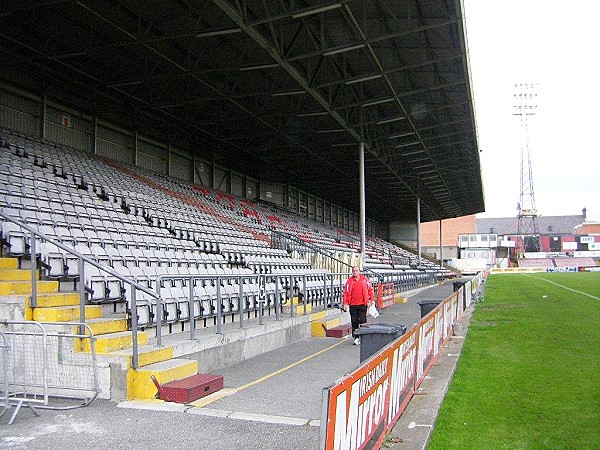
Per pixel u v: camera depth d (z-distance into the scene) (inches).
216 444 202.2
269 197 1501.0
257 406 259.9
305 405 262.2
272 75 765.9
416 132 1000.2
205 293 435.8
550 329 543.5
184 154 1074.7
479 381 323.3
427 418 231.3
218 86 785.6
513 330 540.4
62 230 409.7
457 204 2234.3
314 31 626.5
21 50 637.3
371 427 170.1
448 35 637.9
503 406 272.2
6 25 580.4
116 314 355.6
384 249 1930.4
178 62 697.6
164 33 617.3
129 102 836.6
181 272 471.8
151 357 285.7
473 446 215.8
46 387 247.1
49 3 488.7
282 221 1255.5
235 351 385.1
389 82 734.5
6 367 243.6
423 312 495.8
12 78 668.7
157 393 264.8
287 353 430.6
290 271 737.0
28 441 204.4
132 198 671.1
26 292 308.5
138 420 231.5
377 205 2178.9
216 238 740.0
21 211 399.5
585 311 721.6
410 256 2210.9
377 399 179.6
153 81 750.5
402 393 233.1
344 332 531.5
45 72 698.2
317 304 693.3
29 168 550.9
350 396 145.4
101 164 749.9
